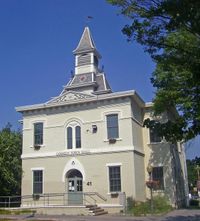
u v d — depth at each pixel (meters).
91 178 35.78
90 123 37.09
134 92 35.62
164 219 26.09
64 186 36.72
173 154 38.81
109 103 36.72
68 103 38.03
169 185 36.91
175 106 26.31
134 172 34.38
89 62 46.72
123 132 35.59
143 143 39.00
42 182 37.72
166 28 12.45
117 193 34.31
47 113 39.25
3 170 36.97
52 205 34.72
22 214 32.28
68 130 38.00
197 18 11.29
